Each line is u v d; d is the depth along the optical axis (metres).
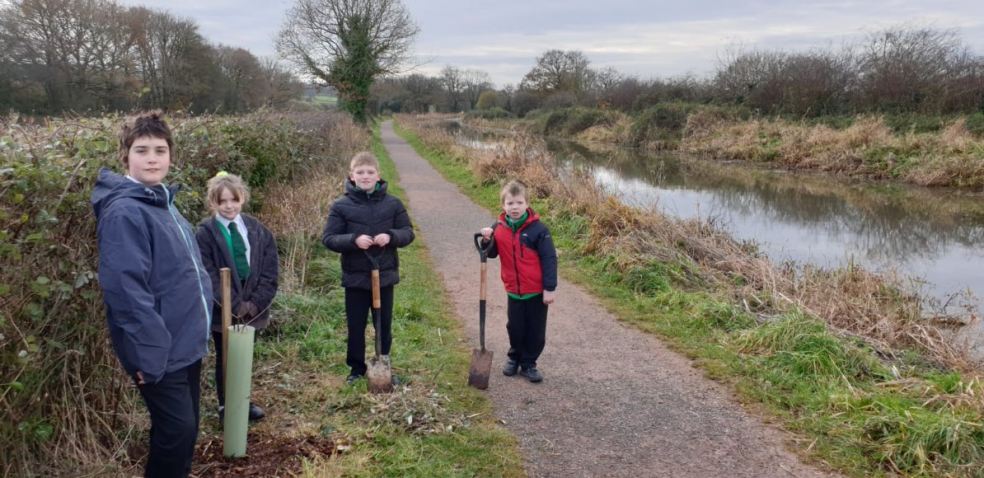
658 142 30.28
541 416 4.43
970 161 17.72
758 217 13.58
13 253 2.71
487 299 7.19
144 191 2.81
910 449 3.82
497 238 4.95
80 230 3.29
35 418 3.07
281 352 5.12
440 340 5.80
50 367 3.18
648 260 8.01
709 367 5.30
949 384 4.69
